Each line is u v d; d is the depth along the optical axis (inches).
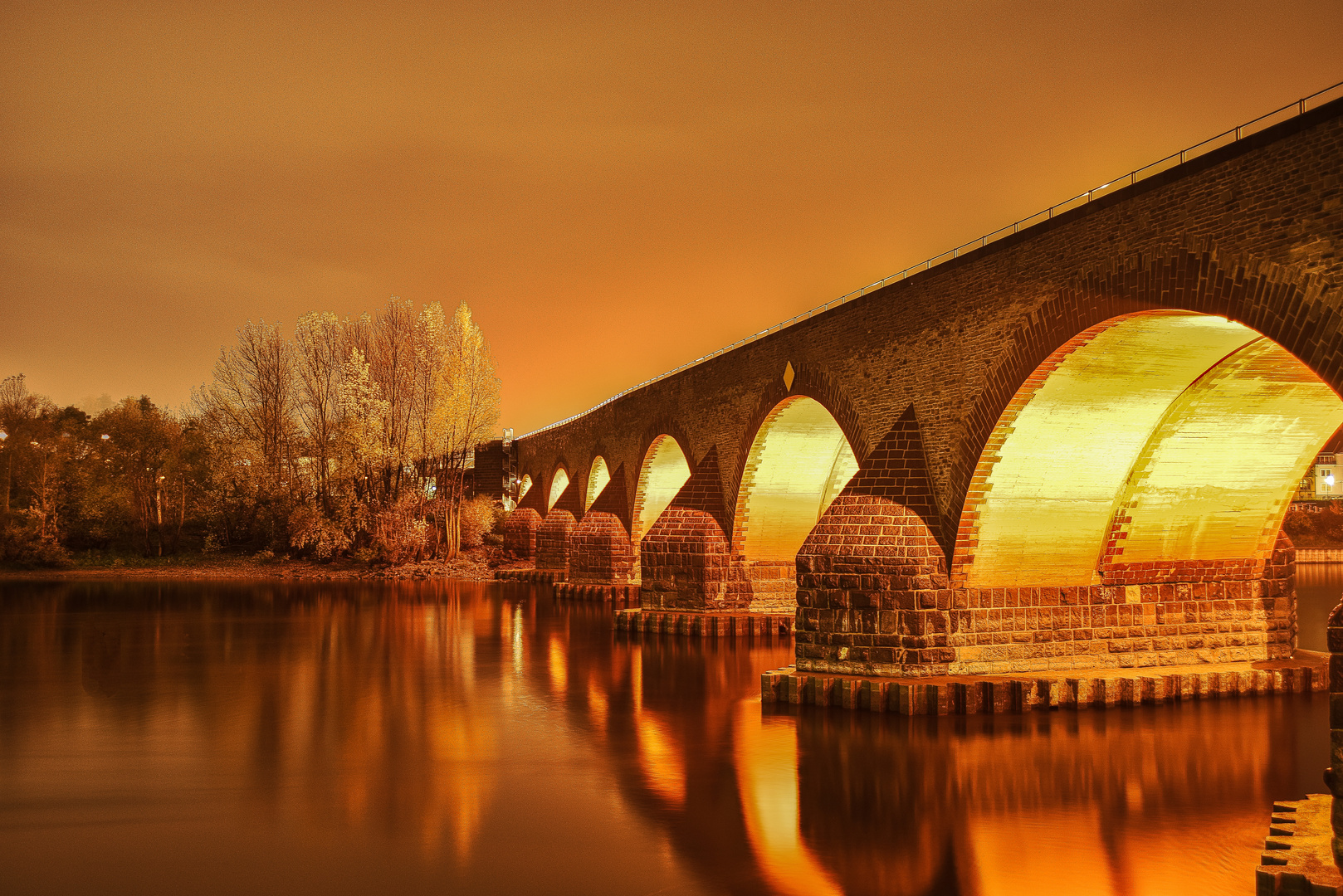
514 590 1989.4
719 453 1360.7
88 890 457.1
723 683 987.9
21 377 3179.1
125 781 637.3
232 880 471.2
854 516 862.5
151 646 1221.7
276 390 2390.5
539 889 465.4
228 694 930.1
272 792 615.2
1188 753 695.7
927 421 863.1
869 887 471.8
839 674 853.2
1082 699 815.7
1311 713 805.9
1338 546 2714.1
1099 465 831.1
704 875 484.4
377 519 2300.7
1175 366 743.7
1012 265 763.4
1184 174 605.3
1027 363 740.7
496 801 601.9
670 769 670.5
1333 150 510.3
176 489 2546.8
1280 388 781.3
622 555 1798.7
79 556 2455.7
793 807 589.3
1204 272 588.7
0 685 965.2
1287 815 534.9
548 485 2507.4
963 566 832.9
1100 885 473.4
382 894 455.8
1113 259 660.7
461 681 998.4
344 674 1038.4
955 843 530.0
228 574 2230.6
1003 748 708.0
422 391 2330.2
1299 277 526.3
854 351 984.9
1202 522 893.2
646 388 1688.0
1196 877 482.6
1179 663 899.4
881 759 686.5
